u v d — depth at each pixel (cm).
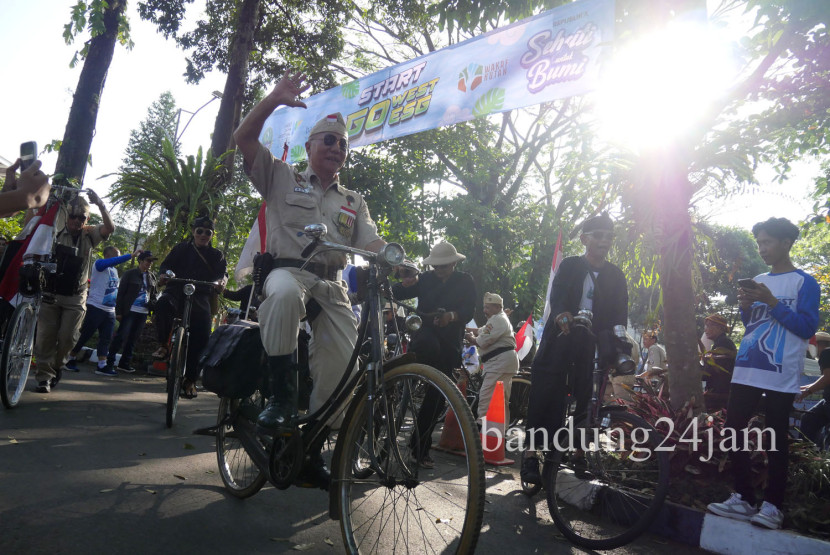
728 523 352
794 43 489
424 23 1853
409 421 263
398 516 316
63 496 310
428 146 1945
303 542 292
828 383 532
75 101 973
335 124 324
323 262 311
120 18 986
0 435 417
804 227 803
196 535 283
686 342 489
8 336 489
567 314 389
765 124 497
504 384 641
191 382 569
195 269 595
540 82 605
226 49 1514
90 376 819
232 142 1041
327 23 1555
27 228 555
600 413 386
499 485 477
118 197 962
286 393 282
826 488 378
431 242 1928
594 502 397
